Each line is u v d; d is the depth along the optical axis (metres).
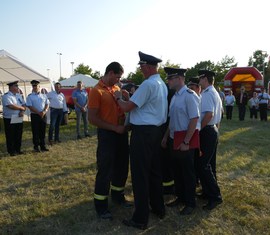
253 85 26.02
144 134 3.74
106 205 4.16
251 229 3.83
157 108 3.77
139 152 3.75
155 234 3.72
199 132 4.43
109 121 4.06
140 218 3.82
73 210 4.38
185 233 3.72
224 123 14.91
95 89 4.03
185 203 4.29
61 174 6.14
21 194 5.05
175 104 4.08
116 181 4.55
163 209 4.13
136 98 3.65
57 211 4.34
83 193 5.05
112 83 4.20
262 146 8.91
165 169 4.87
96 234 3.73
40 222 4.02
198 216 4.17
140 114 3.75
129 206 4.52
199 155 4.32
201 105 4.32
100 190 4.09
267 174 6.05
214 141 4.41
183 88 4.05
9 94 7.70
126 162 4.52
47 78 15.49
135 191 3.82
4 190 5.24
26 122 14.23
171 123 4.16
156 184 4.05
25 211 4.33
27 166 6.72
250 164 6.74
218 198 4.49
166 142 4.44
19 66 13.92
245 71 25.28
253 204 4.57
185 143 3.99
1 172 6.26
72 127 12.78
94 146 8.89
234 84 26.62
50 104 9.21
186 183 4.21
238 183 5.50
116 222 4.02
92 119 4.00
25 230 3.81
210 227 3.87
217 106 4.43
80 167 6.59
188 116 4.00
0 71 13.77
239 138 10.19
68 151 8.24
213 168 4.79
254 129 12.60
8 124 7.68
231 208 4.41
